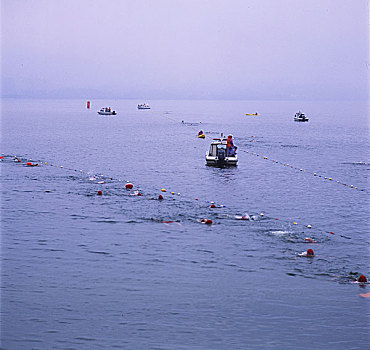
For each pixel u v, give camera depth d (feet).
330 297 64.95
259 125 450.71
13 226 93.15
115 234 89.56
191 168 171.22
